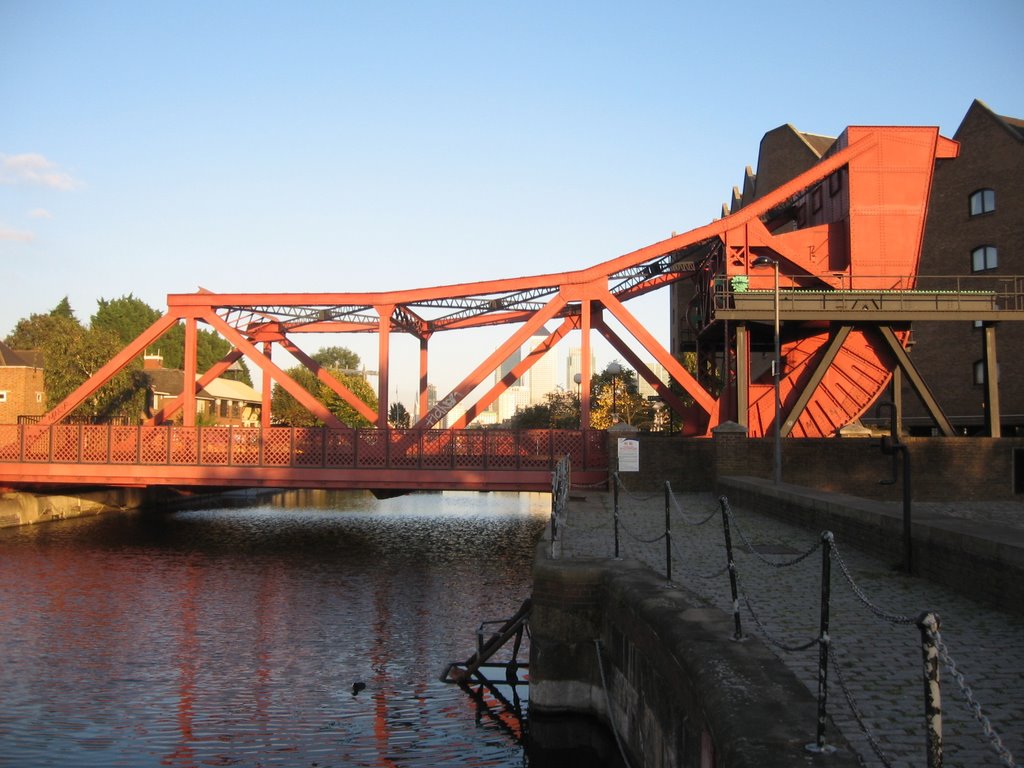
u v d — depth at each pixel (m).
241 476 27.38
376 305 28.97
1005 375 39.53
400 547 28.42
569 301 27.91
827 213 29.62
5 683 13.45
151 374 72.56
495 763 10.38
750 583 10.22
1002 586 8.51
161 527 34.41
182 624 17.23
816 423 28.39
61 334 47.28
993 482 25.05
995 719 5.41
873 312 25.95
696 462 24.48
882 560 11.77
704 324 30.67
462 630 16.77
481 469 26.52
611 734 9.84
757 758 4.29
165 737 11.19
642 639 8.11
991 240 40.03
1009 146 39.50
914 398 43.56
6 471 28.45
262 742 11.03
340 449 27.08
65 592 20.41
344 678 13.77
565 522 16.00
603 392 69.12
